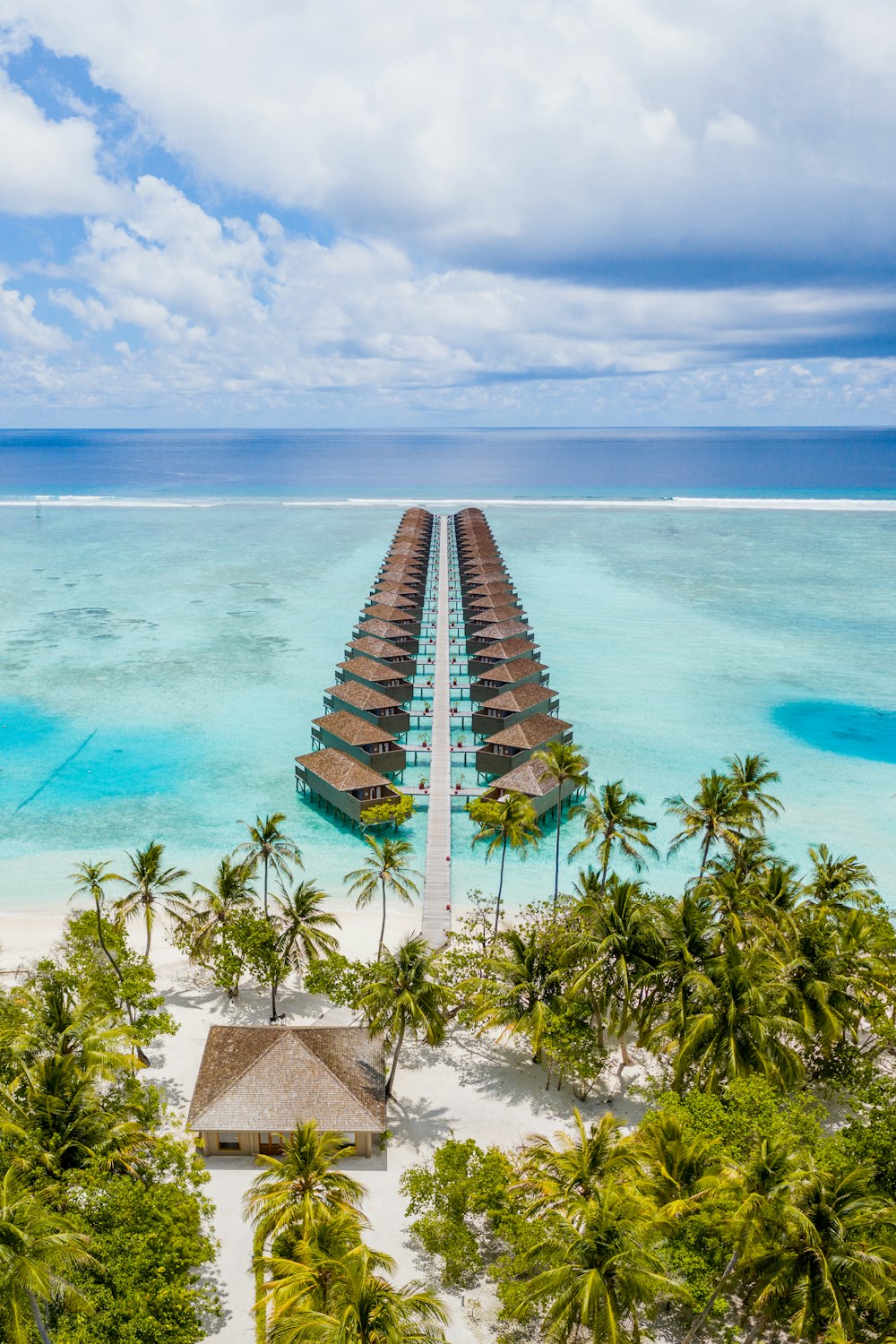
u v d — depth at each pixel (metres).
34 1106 23.42
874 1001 31.11
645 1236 19.69
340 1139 24.88
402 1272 24.53
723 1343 22.28
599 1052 32.38
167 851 48.66
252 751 62.38
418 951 30.80
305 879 46.06
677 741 65.81
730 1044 26.69
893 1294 19.00
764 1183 20.39
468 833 52.25
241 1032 30.25
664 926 30.17
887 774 60.84
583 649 88.81
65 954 36.38
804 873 47.28
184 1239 21.22
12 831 50.81
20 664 80.62
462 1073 32.81
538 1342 22.39
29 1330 18.53
